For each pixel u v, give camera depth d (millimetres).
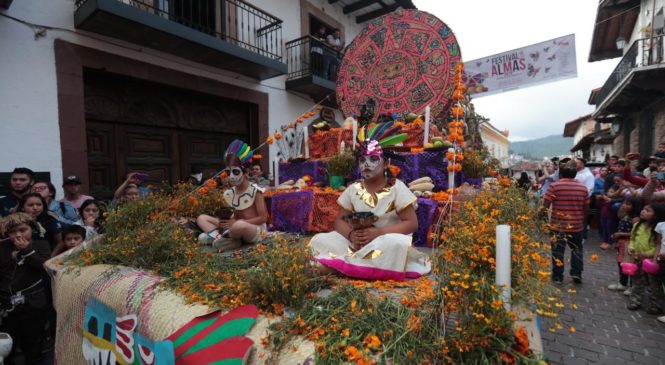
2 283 3135
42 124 5312
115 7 5219
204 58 7082
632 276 4168
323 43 9594
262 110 8758
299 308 1725
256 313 1689
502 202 2447
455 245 1633
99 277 2586
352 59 5949
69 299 2711
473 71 7688
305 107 10023
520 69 7270
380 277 2217
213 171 7980
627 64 10875
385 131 2873
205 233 3490
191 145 7699
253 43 8523
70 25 5570
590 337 3533
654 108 10898
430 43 5145
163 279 2324
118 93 6426
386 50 5566
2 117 4969
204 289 2104
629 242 4297
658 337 3508
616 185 6910
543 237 2578
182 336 1748
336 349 1354
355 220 2447
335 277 2301
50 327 3760
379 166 2627
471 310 1372
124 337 2154
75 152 5633
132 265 2656
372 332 1433
